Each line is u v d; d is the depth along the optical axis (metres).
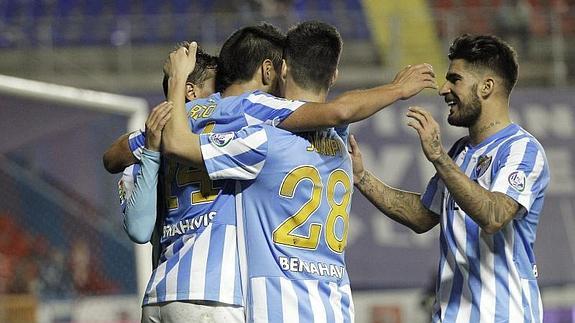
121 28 57.19
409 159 46.59
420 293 43.59
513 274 15.66
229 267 14.11
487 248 15.66
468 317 15.67
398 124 47.44
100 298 37.88
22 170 37.69
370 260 44.97
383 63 57.09
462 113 16.14
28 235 37.75
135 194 14.42
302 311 14.06
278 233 14.17
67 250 38.03
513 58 16.09
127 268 38.12
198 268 14.08
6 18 61.28
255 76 14.99
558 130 48.12
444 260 16.17
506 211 14.99
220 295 13.98
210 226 14.26
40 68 55.16
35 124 37.16
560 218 45.94
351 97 13.74
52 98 35.34
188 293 14.02
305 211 14.27
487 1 64.19
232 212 14.29
